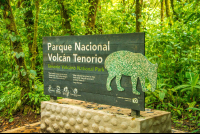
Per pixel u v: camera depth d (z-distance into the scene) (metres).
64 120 3.61
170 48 4.66
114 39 3.21
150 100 4.87
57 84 3.98
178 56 4.93
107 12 7.45
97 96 3.43
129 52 3.08
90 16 6.66
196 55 5.00
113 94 3.23
